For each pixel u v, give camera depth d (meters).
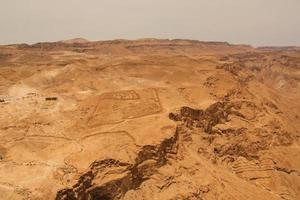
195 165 71.38
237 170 82.62
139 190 62.81
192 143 77.31
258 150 90.62
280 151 93.94
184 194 64.00
